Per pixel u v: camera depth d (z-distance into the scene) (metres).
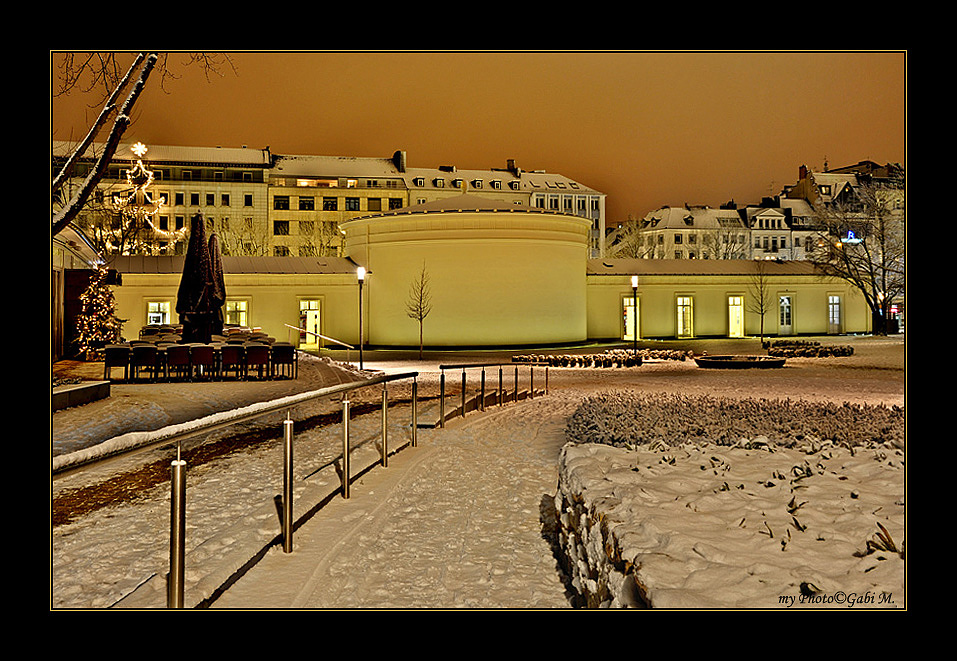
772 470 5.14
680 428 6.95
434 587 4.59
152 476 7.44
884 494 4.34
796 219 85.56
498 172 83.38
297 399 4.94
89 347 22.86
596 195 83.94
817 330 43.75
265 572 4.59
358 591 4.46
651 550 3.38
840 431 6.61
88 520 5.72
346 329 35.78
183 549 3.61
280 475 7.45
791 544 3.41
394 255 34.91
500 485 7.64
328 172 74.12
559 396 16.27
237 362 17.66
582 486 4.77
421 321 31.06
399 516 6.28
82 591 4.12
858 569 3.12
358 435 10.22
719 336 41.97
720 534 3.54
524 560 5.25
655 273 40.88
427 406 13.56
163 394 14.29
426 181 76.56
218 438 9.90
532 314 34.22
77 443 8.67
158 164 68.50
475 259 33.81
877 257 44.38
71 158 11.45
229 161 71.12
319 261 36.84
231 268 34.81
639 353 28.25
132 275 32.78
